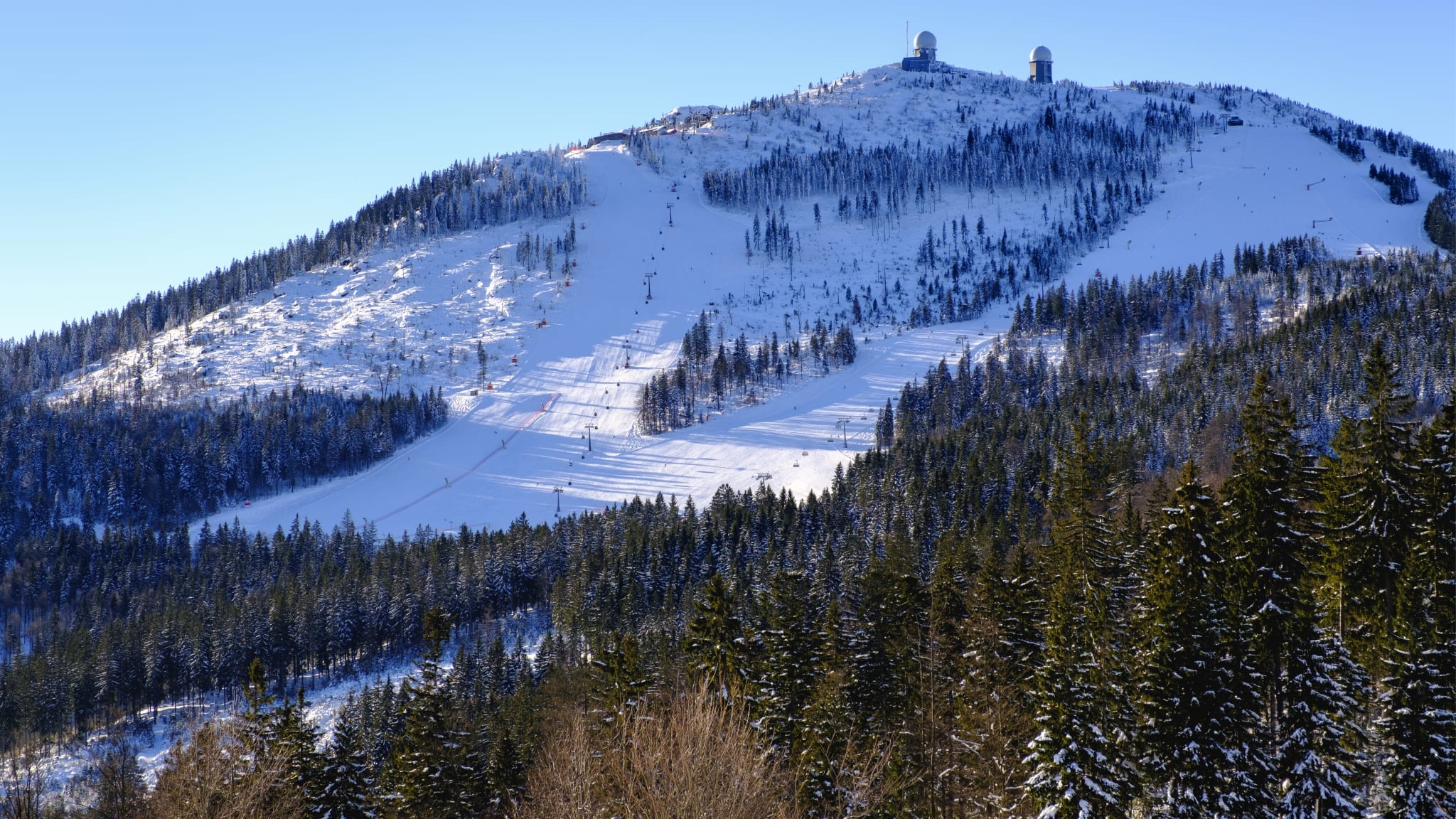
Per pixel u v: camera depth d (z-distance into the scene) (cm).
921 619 6297
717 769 3359
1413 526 4916
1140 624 5072
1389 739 4459
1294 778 4175
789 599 6731
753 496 19662
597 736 5400
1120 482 8862
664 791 3369
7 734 11738
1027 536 11094
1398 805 4275
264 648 13988
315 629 14350
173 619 14212
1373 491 5012
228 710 12888
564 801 3906
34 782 6369
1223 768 4216
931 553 11619
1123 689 4675
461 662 11662
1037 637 5538
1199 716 4256
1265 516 4534
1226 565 4678
